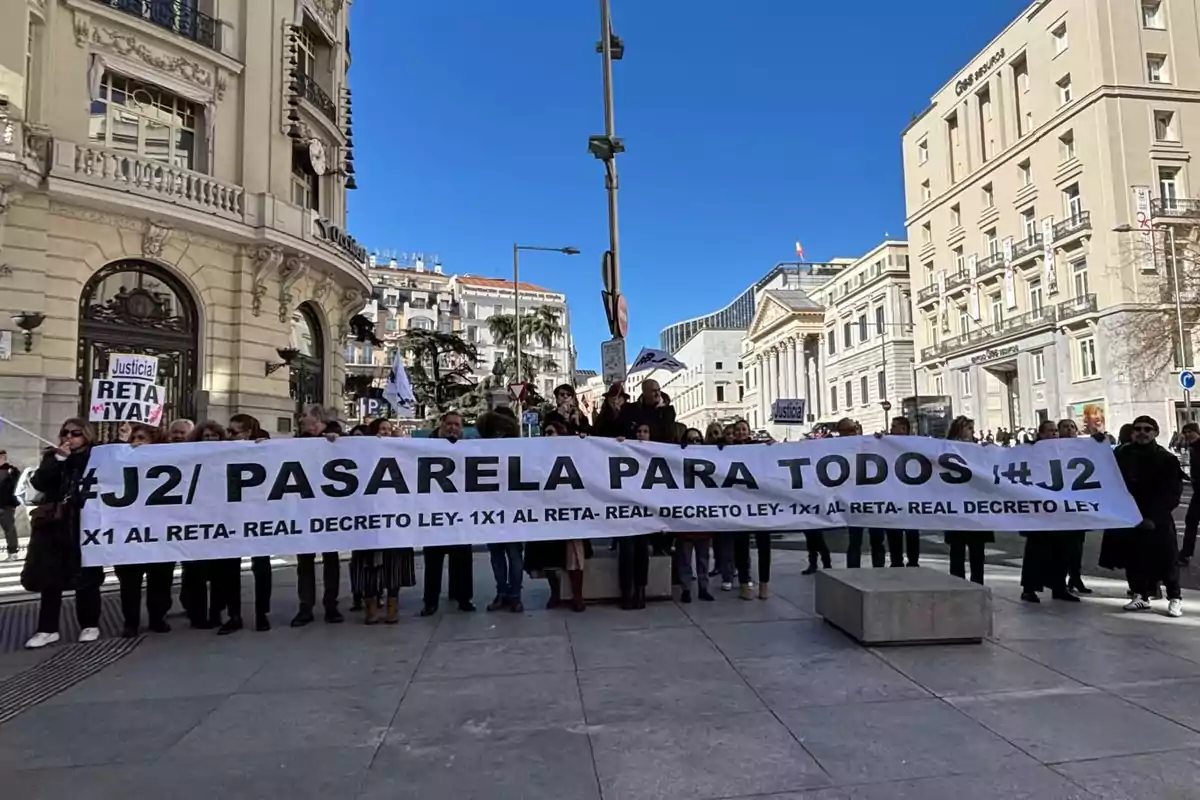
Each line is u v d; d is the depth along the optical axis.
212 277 16.17
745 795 3.14
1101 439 6.79
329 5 21.27
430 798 3.17
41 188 13.40
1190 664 4.83
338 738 3.86
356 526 6.37
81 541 5.93
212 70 16.72
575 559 6.74
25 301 13.38
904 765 3.39
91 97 14.72
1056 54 40.88
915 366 55.53
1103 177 37.31
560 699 4.39
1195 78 38.16
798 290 86.44
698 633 5.86
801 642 5.54
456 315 89.81
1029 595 6.84
